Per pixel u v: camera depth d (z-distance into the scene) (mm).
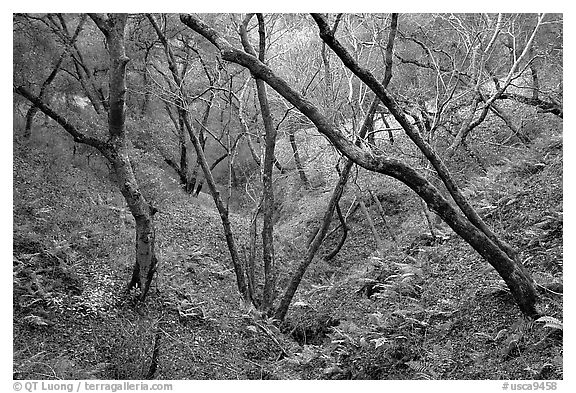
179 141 17641
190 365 7531
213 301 9844
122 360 7098
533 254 7945
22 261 8500
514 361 6117
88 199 11617
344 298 10562
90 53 14602
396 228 14617
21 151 11797
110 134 8133
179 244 12383
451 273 8742
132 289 8609
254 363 8133
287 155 19406
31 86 11984
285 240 15305
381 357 7262
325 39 6176
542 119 14469
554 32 14125
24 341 7094
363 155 6164
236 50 6395
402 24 14047
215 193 10172
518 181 10430
